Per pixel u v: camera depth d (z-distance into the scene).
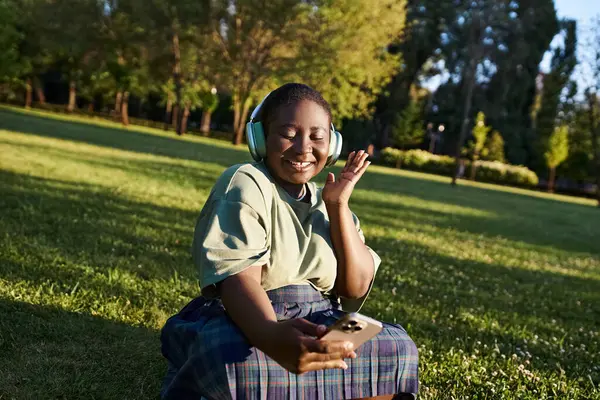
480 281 7.18
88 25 39.72
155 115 65.94
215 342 2.05
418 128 55.12
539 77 61.25
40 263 4.87
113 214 7.52
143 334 3.75
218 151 26.83
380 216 12.27
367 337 1.82
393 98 59.84
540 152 54.53
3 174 9.73
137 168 13.91
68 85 58.84
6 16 38.44
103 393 2.97
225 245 2.10
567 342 4.98
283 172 2.28
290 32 34.62
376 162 51.84
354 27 35.94
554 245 12.55
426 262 7.74
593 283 8.43
